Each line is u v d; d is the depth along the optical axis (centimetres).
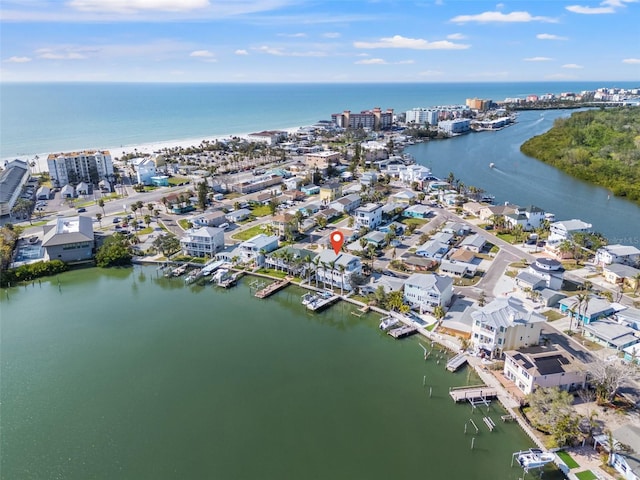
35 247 14188
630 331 8619
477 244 13338
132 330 9862
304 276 11950
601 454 6066
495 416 7075
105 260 12975
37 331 9800
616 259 11862
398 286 10600
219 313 10619
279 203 18500
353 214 17050
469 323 9244
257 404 7488
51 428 6981
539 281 10488
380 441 6650
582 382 7325
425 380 8031
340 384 7994
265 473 6097
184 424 7050
